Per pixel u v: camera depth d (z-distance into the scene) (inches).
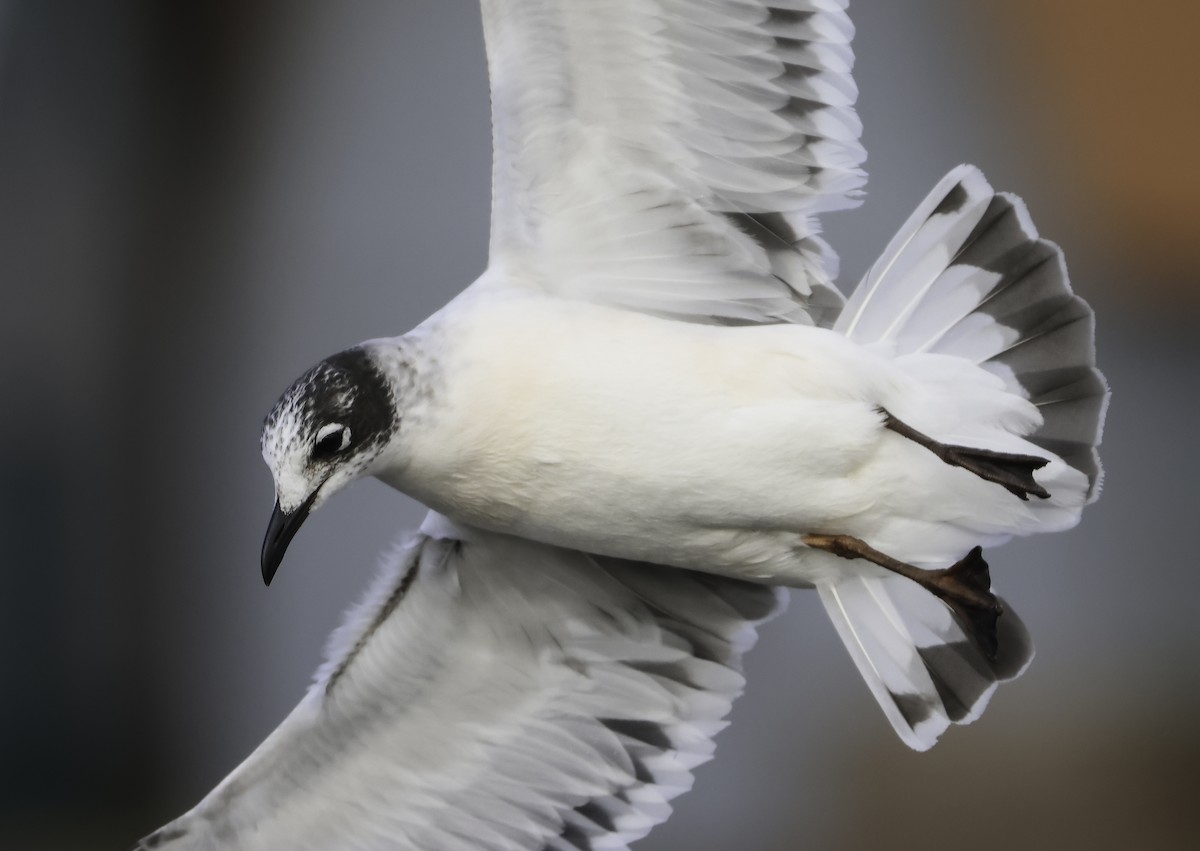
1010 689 526.9
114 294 591.5
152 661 580.4
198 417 589.9
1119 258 561.3
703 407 315.0
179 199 595.2
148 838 356.8
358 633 352.5
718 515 322.0
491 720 365.4
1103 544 547.8
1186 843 494.0
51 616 583.8
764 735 520.1
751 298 337.4
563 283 329.1
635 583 359.6
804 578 340.2
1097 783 514.6
